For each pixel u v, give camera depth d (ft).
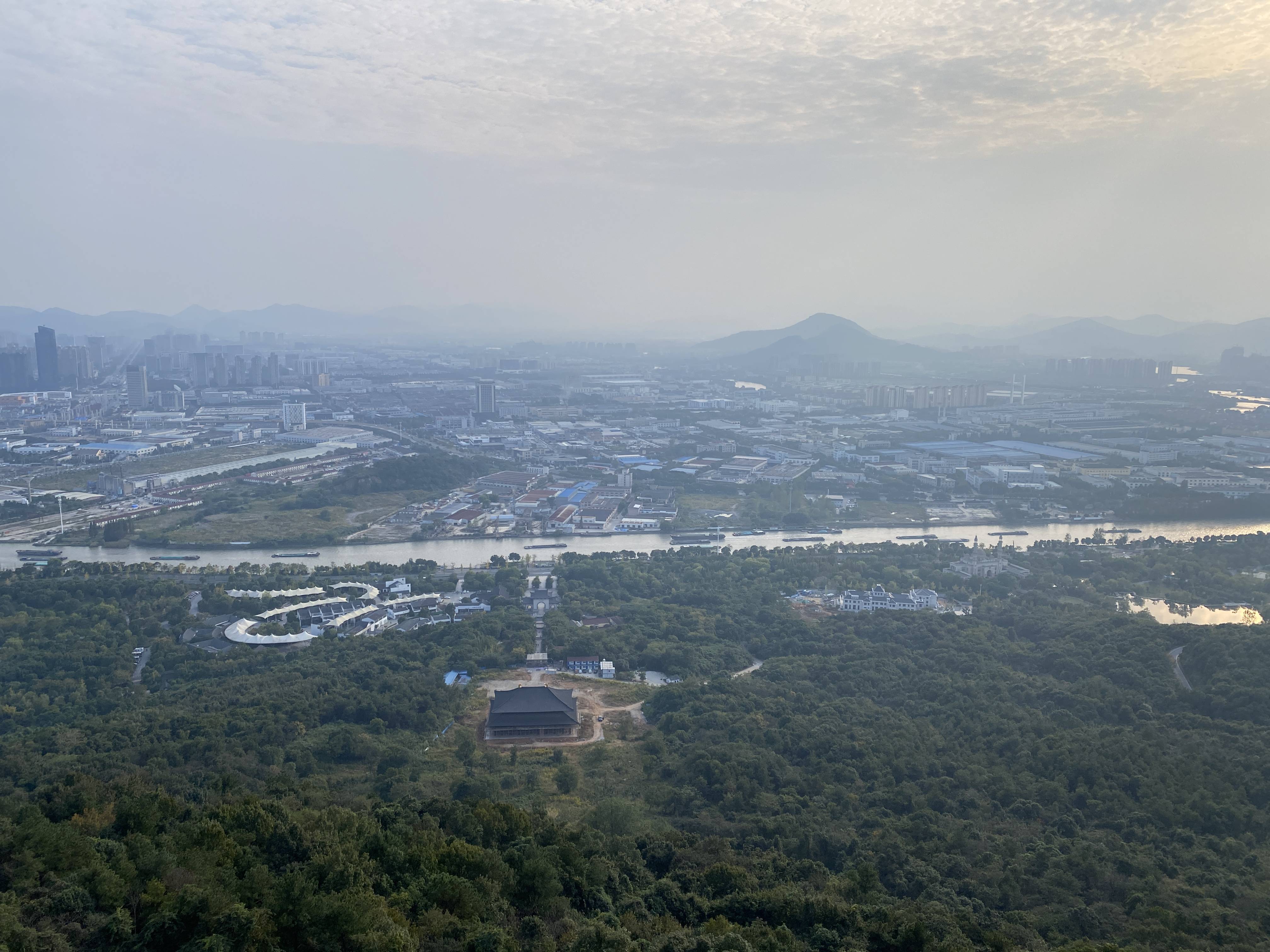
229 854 556.92
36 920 476.95
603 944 505.66
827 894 630.74
